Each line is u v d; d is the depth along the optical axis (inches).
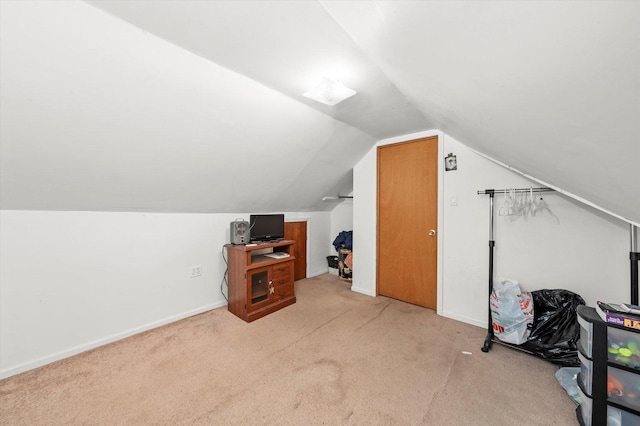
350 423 50.4
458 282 96.8
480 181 91.4
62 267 72.9
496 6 21.4
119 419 51.2
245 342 80.3
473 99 44.2
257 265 99.5
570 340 65.6
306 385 60.9
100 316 79.4
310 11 42.2
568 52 21.6
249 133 82.0
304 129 92.2
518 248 84.1
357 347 77.4
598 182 43.9
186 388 59.8
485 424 50.2
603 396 46.1
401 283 116.7
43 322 69.9
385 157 121.3
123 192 77.9
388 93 73.2
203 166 84.8
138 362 69.9
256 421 50.9
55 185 66.1
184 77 58.1
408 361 70.4
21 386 60.5
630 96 21.2
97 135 60.7
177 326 91.7
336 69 61.1
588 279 73.0
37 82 47.4
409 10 29.3
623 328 45.0
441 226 100.5
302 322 94.4
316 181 130.2
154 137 67.7
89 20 43.0
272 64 59.1
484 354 73.7
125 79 53.2
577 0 16.6
